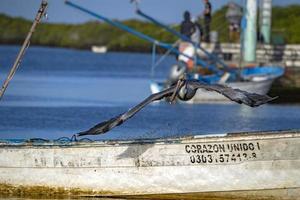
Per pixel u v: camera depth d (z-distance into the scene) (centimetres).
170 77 13100
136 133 8462
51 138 8269
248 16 15012
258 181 6050
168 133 8550
